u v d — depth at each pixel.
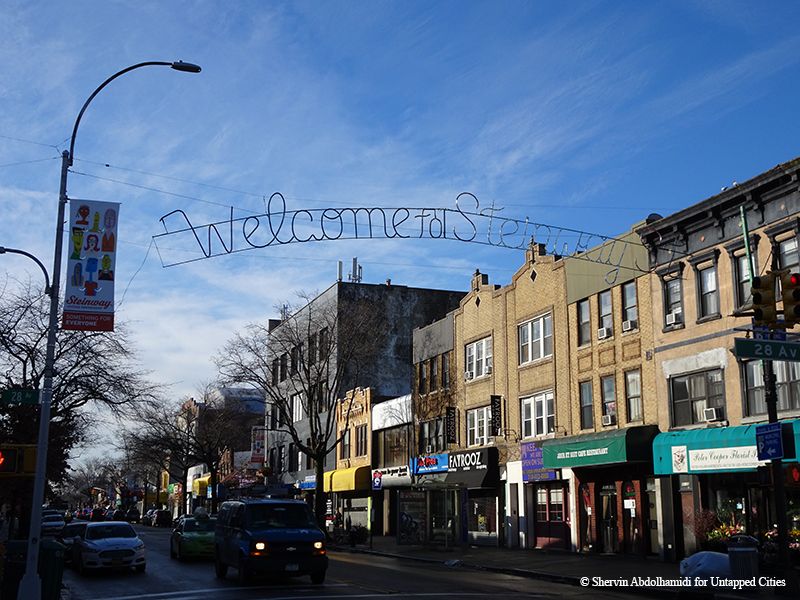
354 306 51.25
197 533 29.42
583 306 33.03
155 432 76.12
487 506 38.19
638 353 29.59
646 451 27.91
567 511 32.59
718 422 25.83
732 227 26.02
